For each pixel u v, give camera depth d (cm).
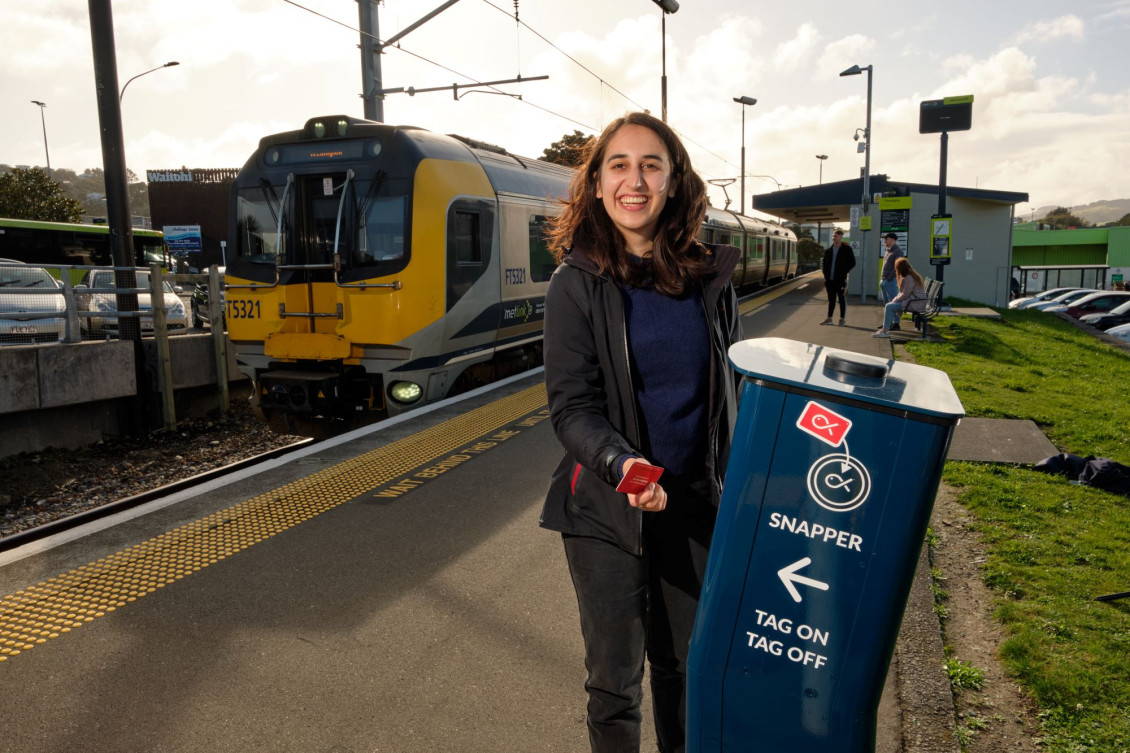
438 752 256
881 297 1962
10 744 262
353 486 518
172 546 422
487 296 934
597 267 180
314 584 378
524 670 303
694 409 186
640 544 176
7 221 1923
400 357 809
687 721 169
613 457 161
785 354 172
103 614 350
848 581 151
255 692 290
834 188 2619
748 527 156
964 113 1620
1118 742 242
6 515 756
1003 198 2398
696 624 165
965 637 312
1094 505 459
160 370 1039
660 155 181
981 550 394
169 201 4866
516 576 385
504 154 1055
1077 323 1777
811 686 155
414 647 320
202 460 947
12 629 337
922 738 248
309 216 846
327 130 834
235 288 863
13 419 888
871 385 154
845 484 149
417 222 802
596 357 184
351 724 271
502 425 674
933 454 145
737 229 2272
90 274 1527
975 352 1115
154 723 272
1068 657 289
